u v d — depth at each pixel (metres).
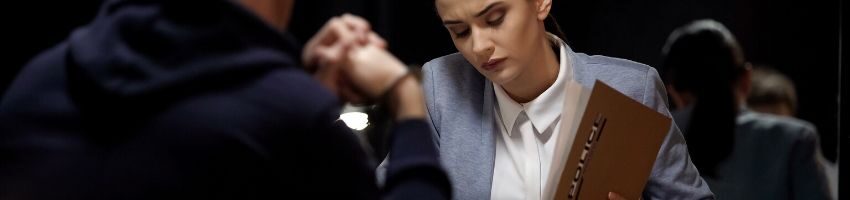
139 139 1.17
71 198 1.18
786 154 3.22
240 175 1.17
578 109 1.76
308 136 1.18
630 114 1.78
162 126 1.17
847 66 3.21
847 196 3.16
